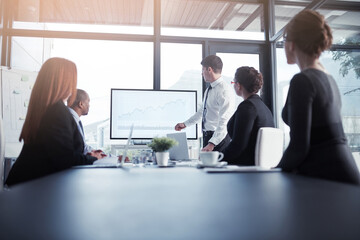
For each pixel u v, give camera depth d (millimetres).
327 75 1162
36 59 3990
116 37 4074
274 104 4230
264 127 1842
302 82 1091
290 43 1232
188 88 4160
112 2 4254
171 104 3656
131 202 548
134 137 3568
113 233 359
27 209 487
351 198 574
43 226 387
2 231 366
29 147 1543
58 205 520
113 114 3553
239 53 4348
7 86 3547
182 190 687
